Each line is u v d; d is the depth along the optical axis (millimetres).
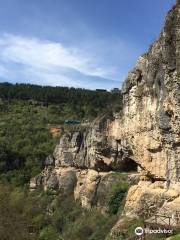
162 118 39156
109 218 56562
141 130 45844
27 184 105688
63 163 87188
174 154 39000
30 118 145250
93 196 65562
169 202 38750
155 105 41875
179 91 36406
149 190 44219
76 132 83188
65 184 84125
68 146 86125
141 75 46094
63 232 70500
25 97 172125
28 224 68000
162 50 37906
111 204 57875
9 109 154375
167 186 40812
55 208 81875
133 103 47750
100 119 64125
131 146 49312
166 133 39281
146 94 44219
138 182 51625
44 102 167625
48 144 123312
